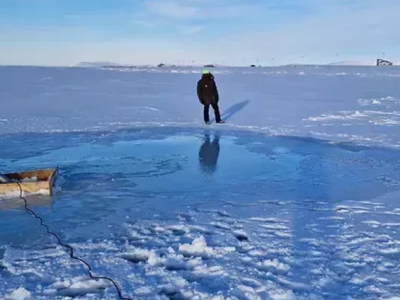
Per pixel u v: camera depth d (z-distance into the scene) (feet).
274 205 18.34
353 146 31.63
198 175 23.31
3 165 24.93
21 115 46.93
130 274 12.07
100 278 11.84
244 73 146.92
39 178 21.04
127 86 91.97
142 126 40.60
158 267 12.48
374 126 41.22
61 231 15.39
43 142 32.14
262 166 25.36
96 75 133.49
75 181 21.91
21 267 12.54
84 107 55.01
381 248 13.84
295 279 11.83
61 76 125.18
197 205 18.37
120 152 28.91
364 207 18.01
